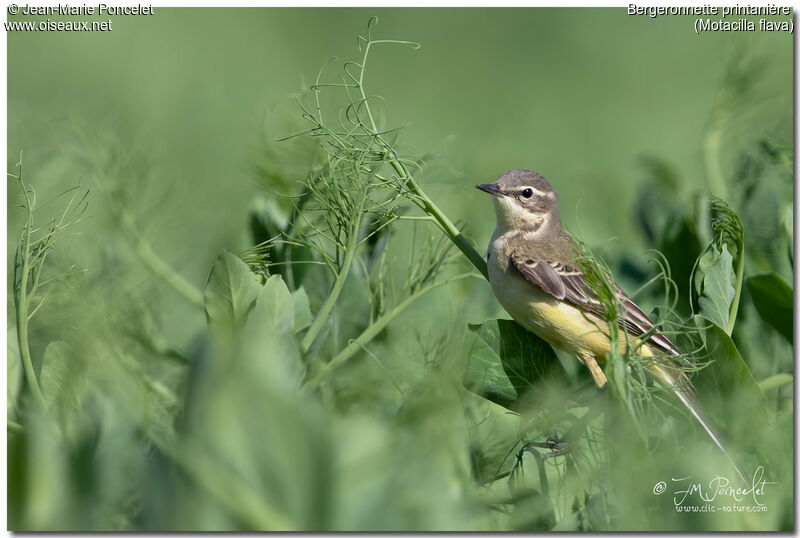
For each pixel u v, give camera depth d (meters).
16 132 13.70
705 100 24.92
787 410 9.55
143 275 11.54
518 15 31.39
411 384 7.53
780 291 10.25
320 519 5.42
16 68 24.00
